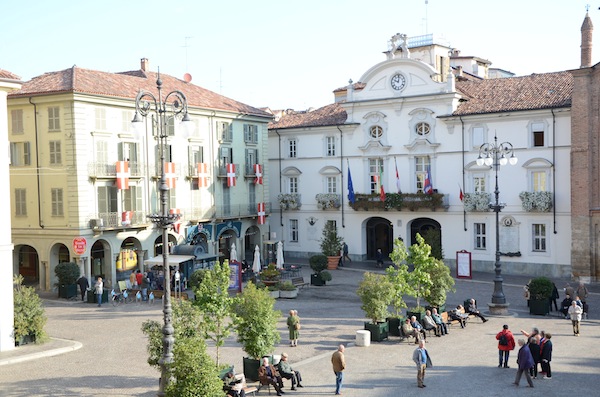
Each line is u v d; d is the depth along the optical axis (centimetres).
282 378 2355
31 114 4581
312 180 6166
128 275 4859
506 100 5159
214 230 5584
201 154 5472
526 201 4909
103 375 2497
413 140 5516
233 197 5831
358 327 3306
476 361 2647
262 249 6197
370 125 5766
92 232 4538
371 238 6003
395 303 3156
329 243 5606
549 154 4859
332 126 5938
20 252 4984
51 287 4600
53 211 4544
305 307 3906
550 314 3616
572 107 4625
